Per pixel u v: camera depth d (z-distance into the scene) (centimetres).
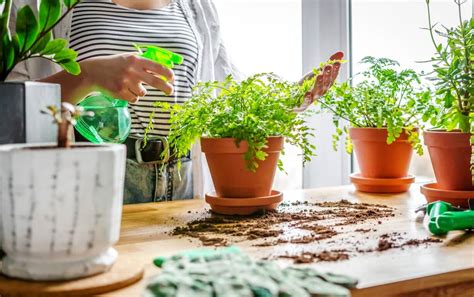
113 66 123
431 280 78
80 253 74
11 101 86
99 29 167
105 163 73
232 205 118
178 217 119
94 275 75
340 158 203
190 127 122
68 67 97
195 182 177
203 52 190
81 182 72
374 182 146
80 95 131
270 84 127
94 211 73
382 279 75
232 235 102
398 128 137
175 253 88
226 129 117
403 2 183
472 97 117
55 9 91
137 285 75
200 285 65
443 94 133
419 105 136
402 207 127
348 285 72
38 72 173
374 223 110
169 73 120
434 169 126
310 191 151
